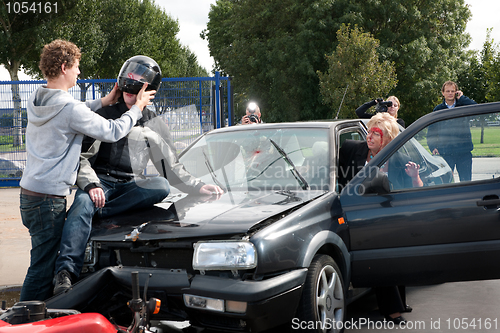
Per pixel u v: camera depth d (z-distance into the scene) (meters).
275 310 2.65
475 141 3.30
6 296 4.28
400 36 35.72
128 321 3.05
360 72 27.53
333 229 3.16
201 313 2.68
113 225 3.14
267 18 38.00
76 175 3.17
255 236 2.74
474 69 38.69
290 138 4.08
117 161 3.43
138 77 3.40
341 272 3.25
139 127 3.56
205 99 11.20
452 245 3.18
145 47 45.81
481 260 3.16
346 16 33.59
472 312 3.76
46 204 3.06
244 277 2.68
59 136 3.06
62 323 1.99
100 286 2.78
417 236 3.21
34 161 3.09
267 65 36.59
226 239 2.79
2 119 11.38
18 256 5.56
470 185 3.25
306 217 3.04
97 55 38.84
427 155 3.36
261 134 4.20
